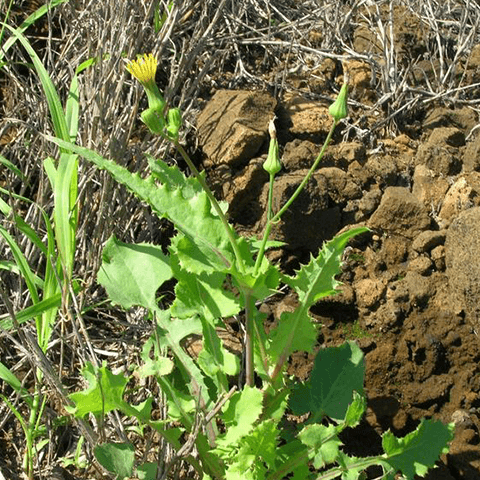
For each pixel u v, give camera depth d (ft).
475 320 2.48
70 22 2.91
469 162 2.78
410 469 2.08
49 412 2.31
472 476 2.36
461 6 3.51
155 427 2.11
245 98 2.77
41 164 2.63
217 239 2.05
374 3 3.26
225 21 3.15
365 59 3.08
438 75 3.15
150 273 2.24
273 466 2.03
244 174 2.69
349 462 2.11
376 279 2.60
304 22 3.25
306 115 2.88
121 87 2.63
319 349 2.44
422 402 2.46
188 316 2.12
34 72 2.90
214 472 2.15
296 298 2.59
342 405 2.22
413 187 2.77
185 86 2.84
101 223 2.53
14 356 2.43
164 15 2.91
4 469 2.26
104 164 2.03
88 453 2.24
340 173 2.72
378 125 2.90
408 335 2.50
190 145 2.79
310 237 2.66
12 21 2.93
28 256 2.55
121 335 2.51
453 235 2.56
